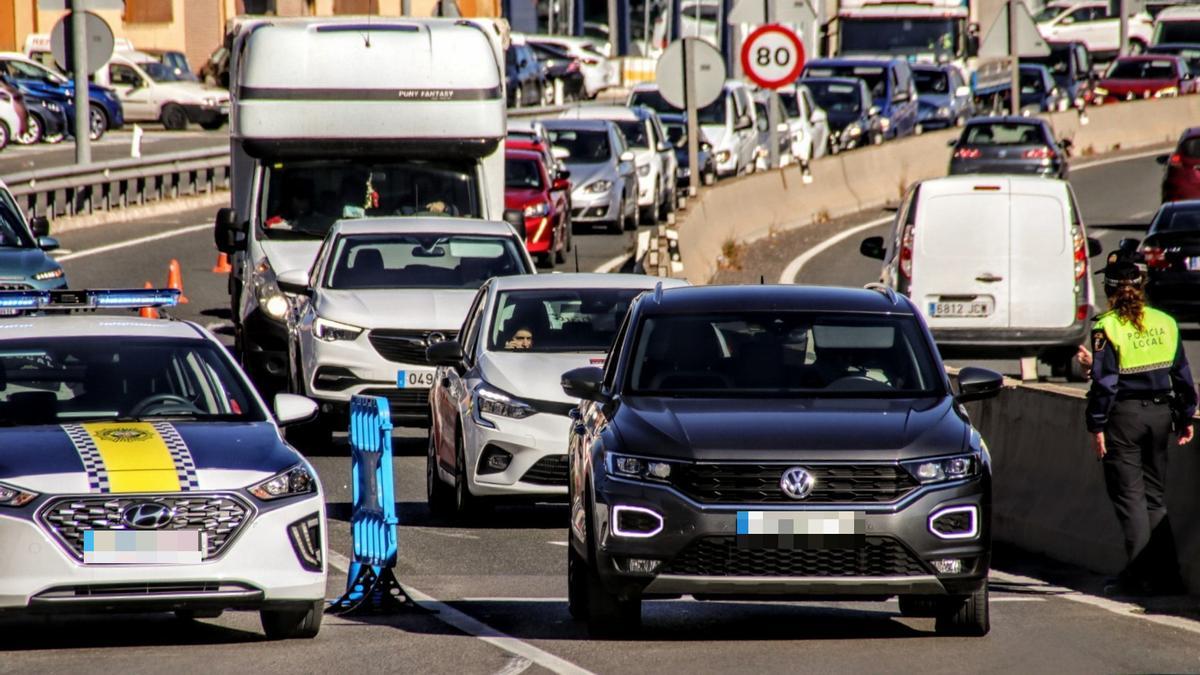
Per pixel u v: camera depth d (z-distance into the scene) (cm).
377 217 6275
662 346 3266
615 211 10869
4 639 3216
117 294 3556
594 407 3259
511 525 4547
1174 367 3506
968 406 4491
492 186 6844
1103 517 3888
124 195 11700
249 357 6431
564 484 4353
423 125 6719
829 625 3253
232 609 3016
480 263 5881
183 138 16025
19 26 19800
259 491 3020
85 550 2923
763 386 3194
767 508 2884
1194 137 11250
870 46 17362
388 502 3403
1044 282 6262
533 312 4756
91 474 2967
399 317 5531
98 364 3372
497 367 4478
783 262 9962
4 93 14288
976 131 13350
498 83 6819
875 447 2928
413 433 6259
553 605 3453
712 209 9956
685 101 9131
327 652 3003
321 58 6700
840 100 15375
